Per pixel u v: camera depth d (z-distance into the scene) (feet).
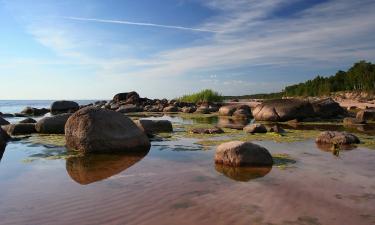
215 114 104.78
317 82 334.85
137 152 35.99
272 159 29.99
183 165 29.63
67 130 37.45
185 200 20.36
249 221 17.28
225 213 18.33
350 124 68.69
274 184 23.66
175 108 122.01
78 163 30.89
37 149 37.83
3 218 17.80
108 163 30.83
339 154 34.47
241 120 81.25
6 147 39.11
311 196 21.06
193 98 161.27
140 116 98.07
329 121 74.90
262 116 77.56
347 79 311.88
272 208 19.06
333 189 22.49
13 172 27.50
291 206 19.38
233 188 22.72
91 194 21.65
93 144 35.55
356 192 21.89
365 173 26.73
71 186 23.49
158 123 53.98
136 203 19.90
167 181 24.53
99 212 18.54
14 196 21.33
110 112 37.70
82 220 17.48
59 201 20.33
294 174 26.37
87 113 37.01
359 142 41.70
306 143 41.75
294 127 63.05
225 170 27.71
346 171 27.35
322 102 80.74
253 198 20.67
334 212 18.52
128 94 167.02
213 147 38.83
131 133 37.11
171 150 37.01
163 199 20.56
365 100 195.52
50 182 24.54
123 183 24.14
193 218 17.67
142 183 24.07
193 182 24.21
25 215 18.19
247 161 28.99
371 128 60.80
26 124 52.95
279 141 43.39
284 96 365.40
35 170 28.22
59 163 30.91
